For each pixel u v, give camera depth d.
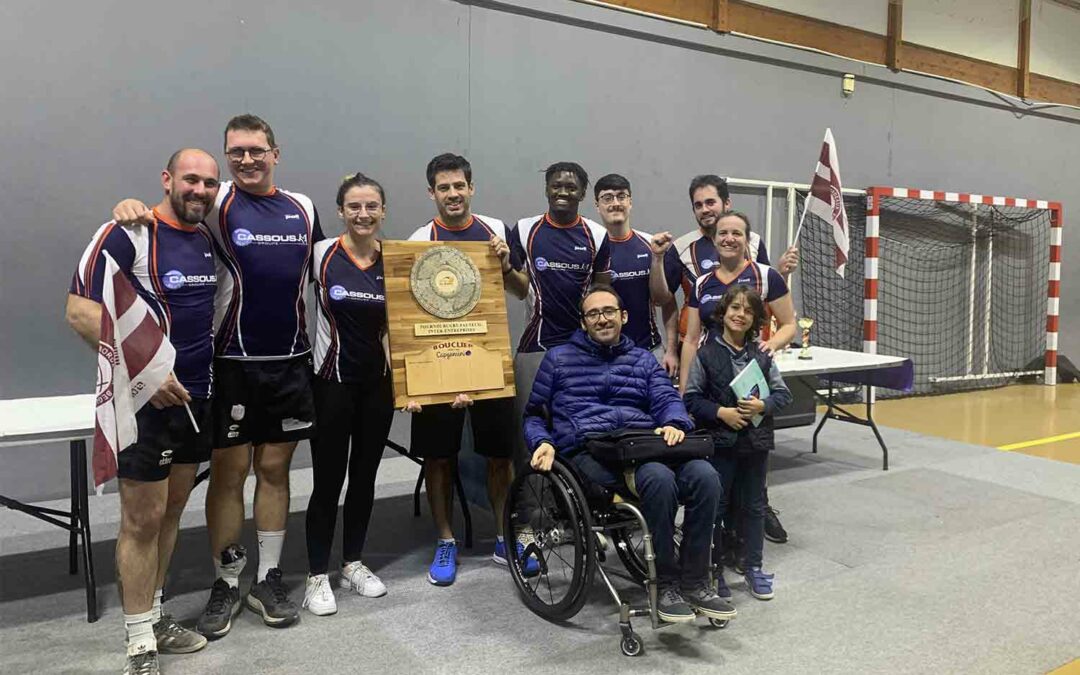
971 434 5.36
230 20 3.99
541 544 2.54
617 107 5.32
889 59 6.75
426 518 3.49
